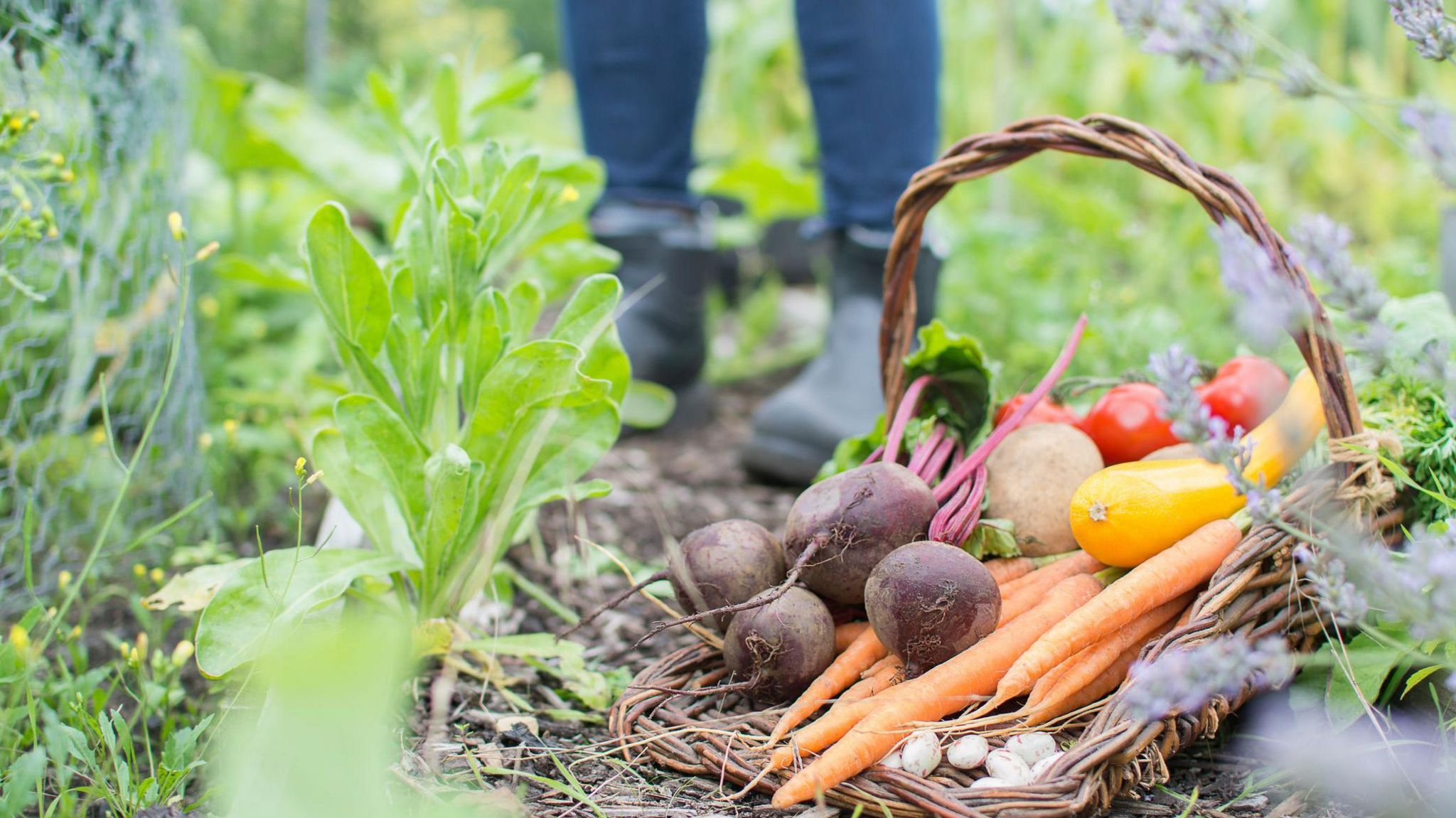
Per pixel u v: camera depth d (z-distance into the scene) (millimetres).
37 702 1164
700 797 1055
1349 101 851
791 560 1132
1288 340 1782
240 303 2740
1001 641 1080
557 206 1489
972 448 1328
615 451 2441
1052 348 2611
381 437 1214
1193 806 1020
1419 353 903
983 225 3361
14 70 1317
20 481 1637
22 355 1619
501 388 1204
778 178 3336
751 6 4801
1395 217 3729
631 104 2324
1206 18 848
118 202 1576
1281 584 1080
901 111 2057
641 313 2447
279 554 1165
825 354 2223
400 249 1342
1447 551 863
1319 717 1094
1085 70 4141
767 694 1121
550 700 1304
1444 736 1009
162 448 1685
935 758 1000
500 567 1536
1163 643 1001
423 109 1664
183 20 5270
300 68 7359
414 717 1232
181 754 1058
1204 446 889
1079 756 945
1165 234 3043
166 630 1385
